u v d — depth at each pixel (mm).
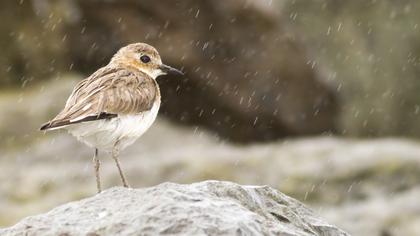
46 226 6570
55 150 17547
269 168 16141
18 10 20000
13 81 19953
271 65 20141
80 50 19969
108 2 19391
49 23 19984
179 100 19844
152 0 19375
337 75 23453
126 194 6848
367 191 15367
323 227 7223
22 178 16188
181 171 16078
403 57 23500
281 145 17172
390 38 23562
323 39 23719
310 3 23750
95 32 19781
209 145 18781
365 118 23281
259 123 20328
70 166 16781
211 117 20109
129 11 19500
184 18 19562
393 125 23312
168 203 6508
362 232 14023
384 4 23625
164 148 18109
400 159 15844
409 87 23422
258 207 7117
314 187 15555
